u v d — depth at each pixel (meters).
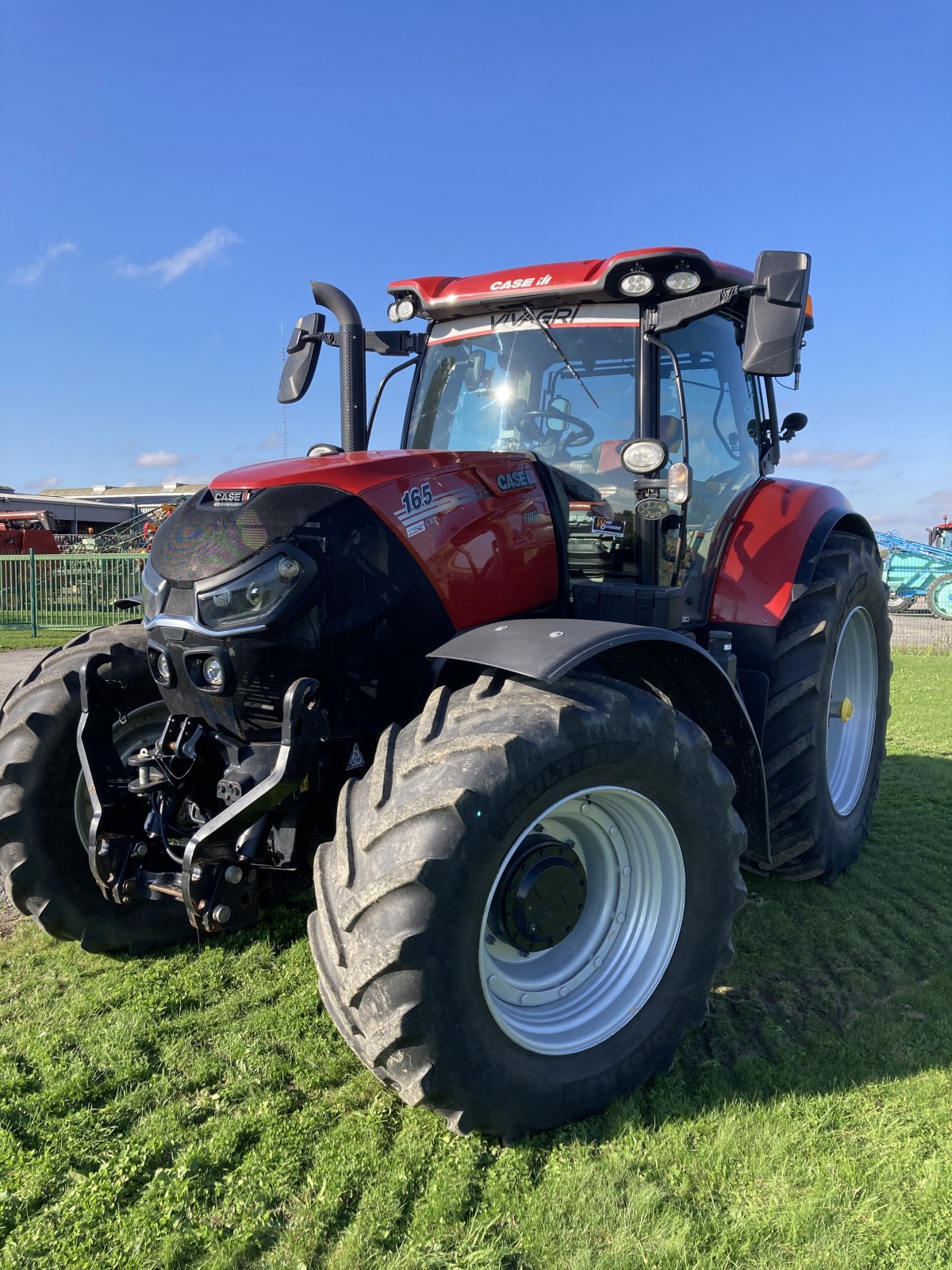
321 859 2.17
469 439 3.61
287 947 3.22
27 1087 2.35
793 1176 2.02
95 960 3.14
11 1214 1.91
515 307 3.52
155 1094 2.33
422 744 2.14
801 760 3.50
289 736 2.29
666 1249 1.79
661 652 2.64
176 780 2.61
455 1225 1.87
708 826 2.44
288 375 3.58
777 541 3.69
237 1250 1.80
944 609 22.09
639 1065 2.34
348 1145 2.11
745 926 3.40
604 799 2.36
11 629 15.50
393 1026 1.91
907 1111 2.25
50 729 3.03
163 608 2.54
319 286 3.42
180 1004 2.80
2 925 3.48
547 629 2.32
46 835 3.01
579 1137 2.17
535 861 2.22
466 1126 2.05
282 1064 2.44
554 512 3.03
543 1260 1.78
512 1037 2.13
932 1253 1.78
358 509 2.52
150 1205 1.93
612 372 3.34
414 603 2.59
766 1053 2.54
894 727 7.46
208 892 2.41
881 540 24.67
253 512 2.45
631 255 3.13
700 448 3.68
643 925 2.46
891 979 2.98
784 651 3.57
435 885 1.93
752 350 2.83
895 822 4.75
